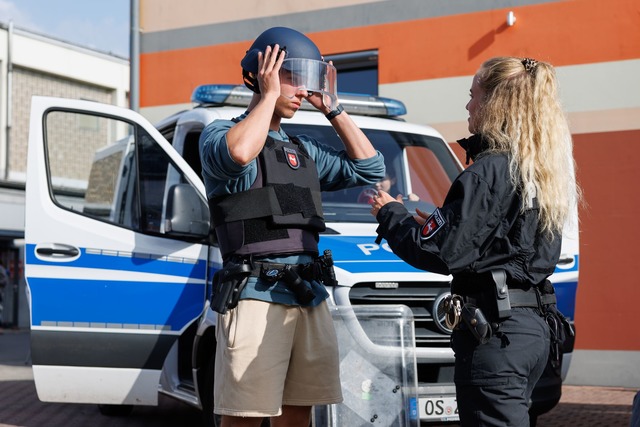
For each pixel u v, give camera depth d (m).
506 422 3.11
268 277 3.46
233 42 11.54
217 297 3.47
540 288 3.26
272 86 3.41
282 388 3.50
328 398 3.62
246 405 3.43
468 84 10.24
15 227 23.08
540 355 3.18
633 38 9.50
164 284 5.90
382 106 7.11
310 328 3.59
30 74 27.44
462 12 10.30
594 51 9.66
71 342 5.94
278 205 3.52
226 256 3.58
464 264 3.11
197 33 11.77
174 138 6.69
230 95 6.57
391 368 4.78
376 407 4.75
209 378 5.57
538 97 3.27
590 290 9.57
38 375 5.96
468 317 3.14
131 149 6.45
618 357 9.44
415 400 4.79
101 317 5.94
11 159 26.81
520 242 3.17
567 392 9.16
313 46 3.68
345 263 5.36
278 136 3.73
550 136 3.24
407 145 6.73
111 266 5.98
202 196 5.87
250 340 3.44
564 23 9.80
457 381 3.23
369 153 3.92
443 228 3.11
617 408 8.15
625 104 9.52
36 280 5.99
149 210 6.06
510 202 3.17
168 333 5.86
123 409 7.97
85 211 6.34
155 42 12.03
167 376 5.95
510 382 3.13
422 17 10.51
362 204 6.18
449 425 5.51
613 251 9.50
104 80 29.28
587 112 9.67
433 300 5.43
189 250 5.88
